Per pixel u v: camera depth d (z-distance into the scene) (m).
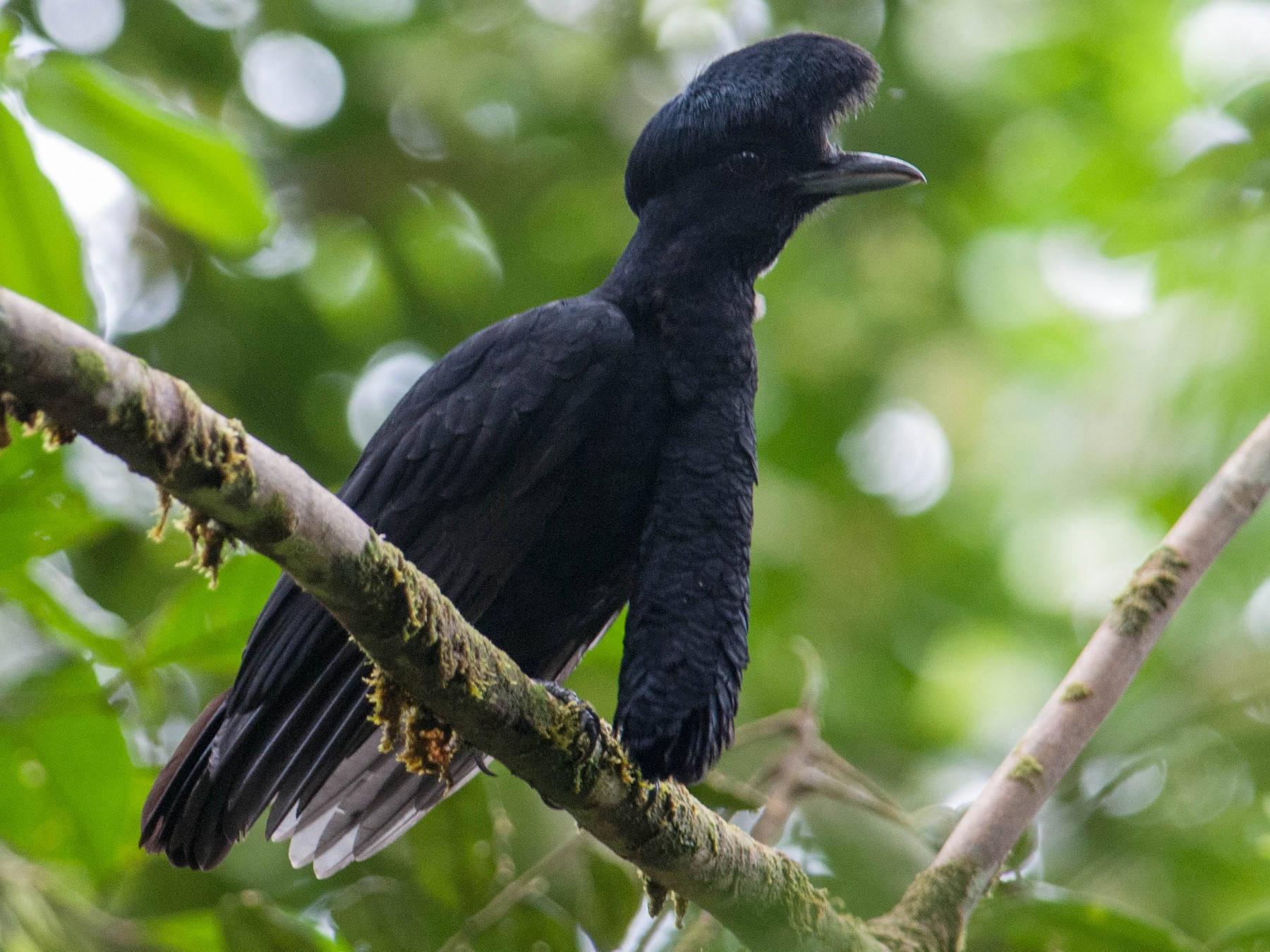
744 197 7.57
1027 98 15.48
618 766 5.80
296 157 14.40
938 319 15.16
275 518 4.61
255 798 6.76
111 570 12.48
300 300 14.23
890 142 14.28
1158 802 12.65
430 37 14.20
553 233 14.66
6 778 7.76
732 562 6.79
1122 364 14.55
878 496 15.38
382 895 8.29
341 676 6.77
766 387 14.74
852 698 14.80
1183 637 14.52
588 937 7.69
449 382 7.38
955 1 14.89
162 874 10.40
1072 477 14.86
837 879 7.40
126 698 8.66
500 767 10.26
